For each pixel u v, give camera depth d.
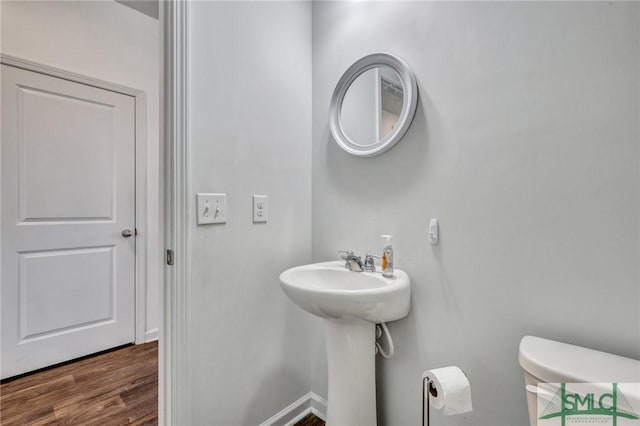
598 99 0.81
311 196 1.54
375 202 1.28
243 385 1.26
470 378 1.02
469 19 1.03
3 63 1.77
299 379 1.49
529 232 0.92
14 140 1.82
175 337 1.06
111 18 2.18
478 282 1.01
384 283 1.08
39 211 1.91
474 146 1.02
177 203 1.05
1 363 1.78
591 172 0.82
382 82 1.24
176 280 1.05
